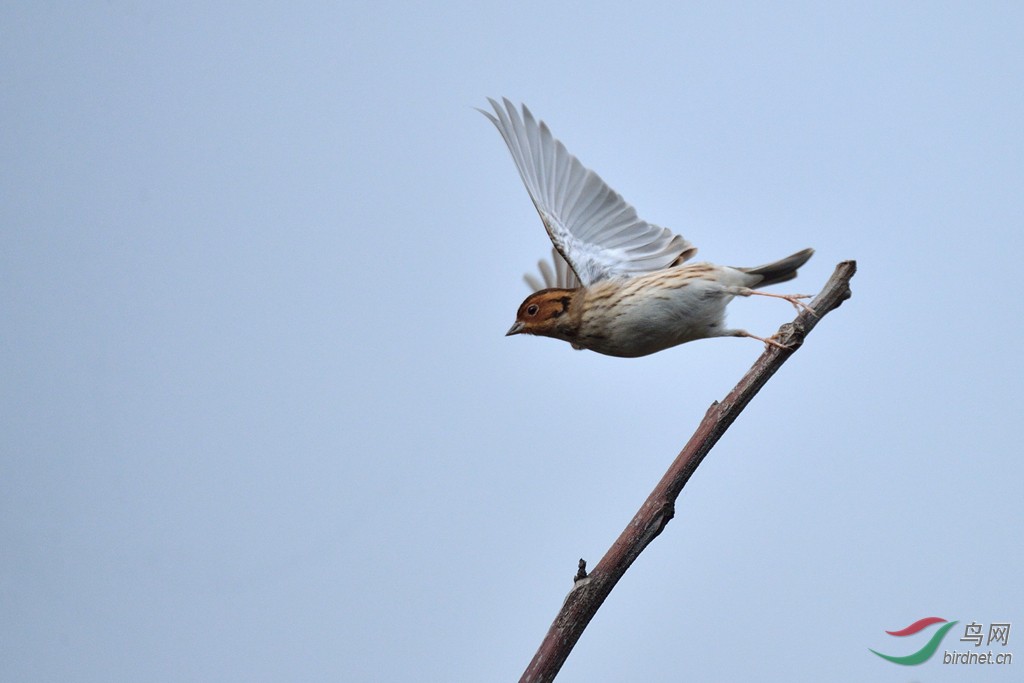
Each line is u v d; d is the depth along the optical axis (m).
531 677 5.64
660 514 6.07
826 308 6.73
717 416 6.42
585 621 5.79
